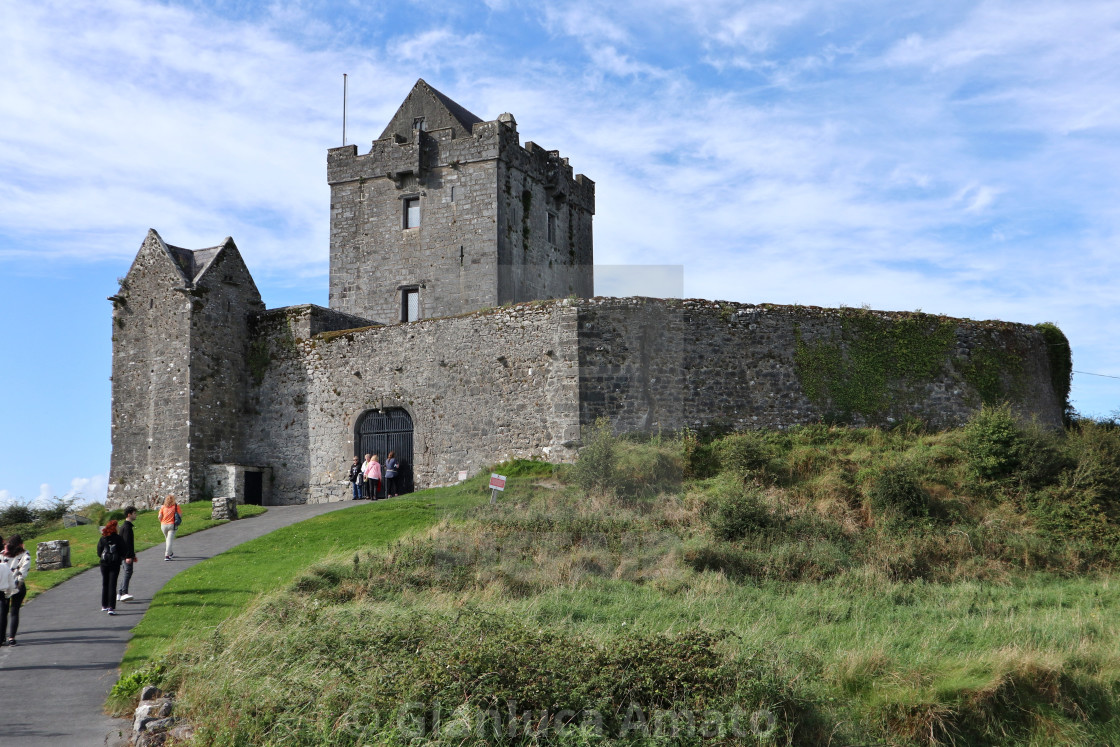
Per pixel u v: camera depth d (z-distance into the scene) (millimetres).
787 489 23859
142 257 34750
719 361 27984
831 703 11320
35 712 10914
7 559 14445
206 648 11906
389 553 17422
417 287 41031
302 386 33844
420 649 9680
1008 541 21578
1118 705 12586
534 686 8828
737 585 17422
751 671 10297
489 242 39781
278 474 33844
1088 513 23062
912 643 14344
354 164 42688
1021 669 12695
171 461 32969
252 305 35594
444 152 40938
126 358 34656
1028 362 30906
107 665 13016
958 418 29344
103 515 31266
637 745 8766
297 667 10375
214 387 33750
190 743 9133
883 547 20750
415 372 31531
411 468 31234
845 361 28922
